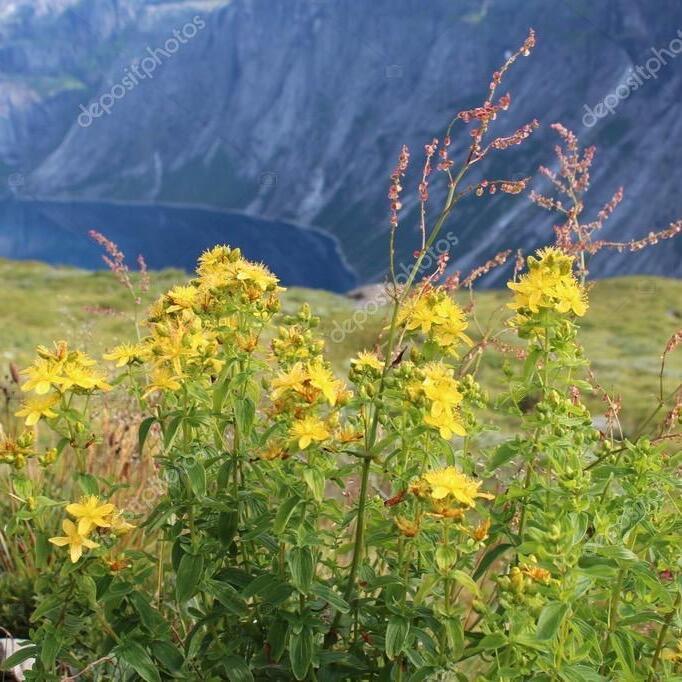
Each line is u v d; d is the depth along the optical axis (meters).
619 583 2.43
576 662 2.25
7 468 4.22
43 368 2.40
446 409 2.30
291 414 2.31
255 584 2.40
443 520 2.21
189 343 2.41
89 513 2.29
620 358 19.59
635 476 2.41
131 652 2.36
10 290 27.66
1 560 4.10
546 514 2.33
